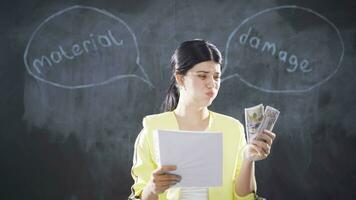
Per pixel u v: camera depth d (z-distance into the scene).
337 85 4.02
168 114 2.39
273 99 4.00
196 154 2.11
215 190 2.26
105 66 3.97
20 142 3.94
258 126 2.13
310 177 3.99
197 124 2.36
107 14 3.99
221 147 2.12
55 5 3.97
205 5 4.00
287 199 3.98
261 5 4.02
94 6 3.99
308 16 4.02
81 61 3.97
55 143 3.95
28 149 3.94
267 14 4.02
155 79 3.98
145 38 3.99
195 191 2.25
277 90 4.00
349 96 4.02
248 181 2.23
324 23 4.03
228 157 2.30
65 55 3.97
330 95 4.02
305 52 4.01
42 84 3.95
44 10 3.97
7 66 3.95
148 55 3.98
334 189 3.99
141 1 3.99
